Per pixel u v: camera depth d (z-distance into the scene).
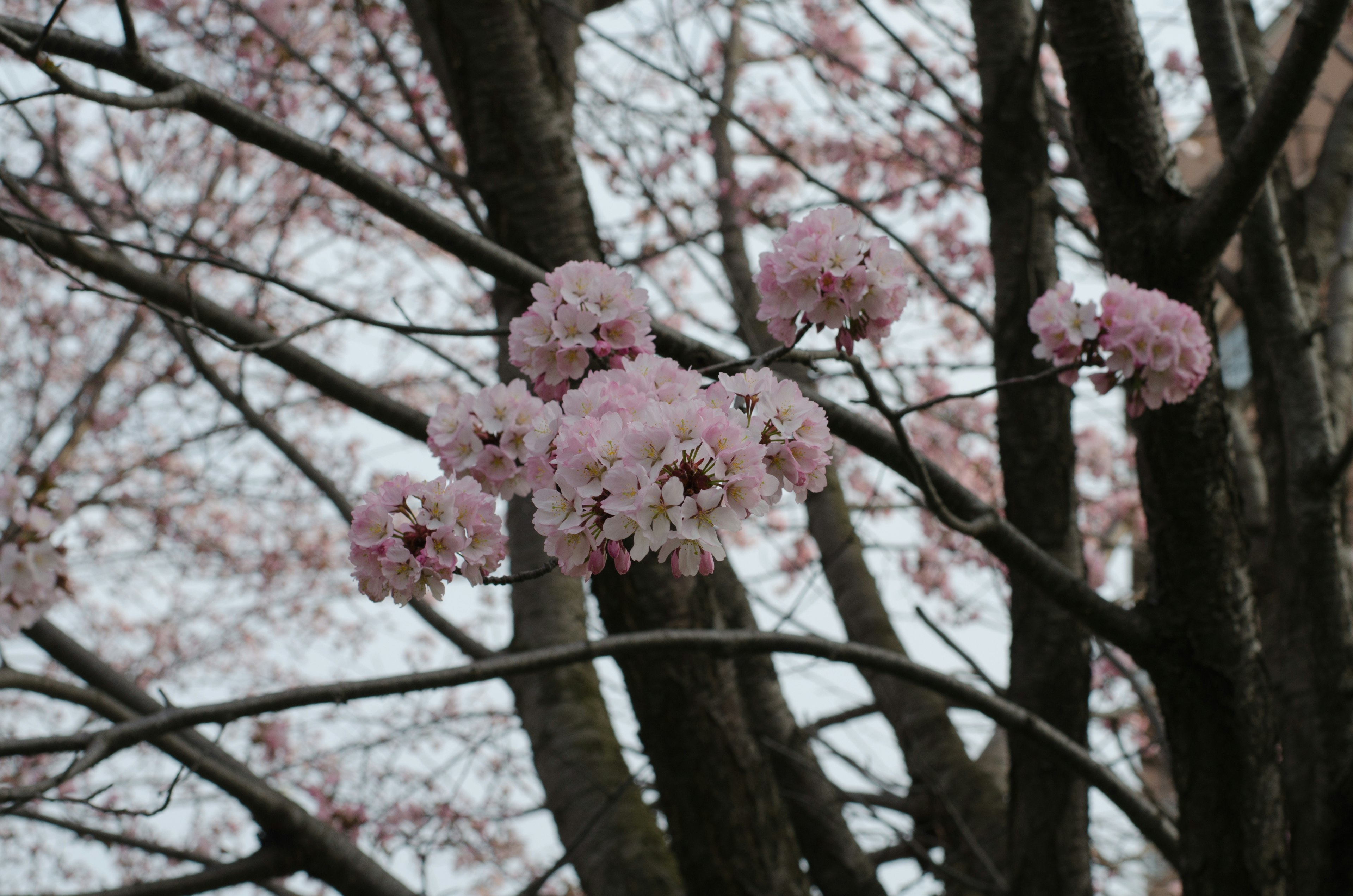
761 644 3.03
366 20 4.77
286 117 6.10
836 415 2.64
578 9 5.15
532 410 1.72
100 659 3.38
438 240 2.64
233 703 2.52
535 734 4.05
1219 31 3.25
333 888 3.28
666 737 3.31
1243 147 2.62
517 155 3.39
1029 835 3.60
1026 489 3.75
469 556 1.50
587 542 1.40
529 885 3.45
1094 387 2.26
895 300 1.86
